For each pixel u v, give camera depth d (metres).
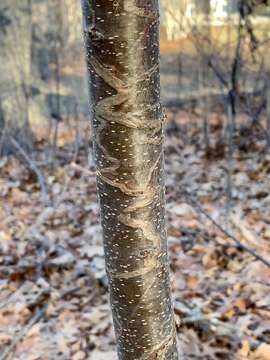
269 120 5.41
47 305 2.96
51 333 2.71
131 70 0.90
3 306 3.00
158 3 0.92
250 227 3.81
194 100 7.64
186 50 7.45
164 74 7.87
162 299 1.10
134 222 1.01
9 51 5.98
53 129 6.69
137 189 0.99
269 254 3.37
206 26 5.86
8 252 3.69
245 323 2.61
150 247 1.04
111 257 1.07
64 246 3.72
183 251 3.55
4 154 5.96
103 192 1.02
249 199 4.45
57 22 6.33
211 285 3.06
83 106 7.35
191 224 3.96
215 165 5.52
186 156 6.04
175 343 1.20
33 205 4.67
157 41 0.93
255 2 4.06
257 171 5.07
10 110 6.02
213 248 3.51
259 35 5.14
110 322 2.77
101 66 0.90
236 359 2.35
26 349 2.60
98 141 0.97
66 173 5.38
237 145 5.63
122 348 1.15
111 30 0.87
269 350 2.36
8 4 5.89
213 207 4.29
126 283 1.07
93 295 3.06
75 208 4.50
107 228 1.04
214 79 6.07
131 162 0.97
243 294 2.91
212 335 2.52
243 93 5.29
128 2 0.85
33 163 5.21
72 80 6.81
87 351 2.55
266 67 5.09
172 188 4.84
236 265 3.28
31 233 4.00
